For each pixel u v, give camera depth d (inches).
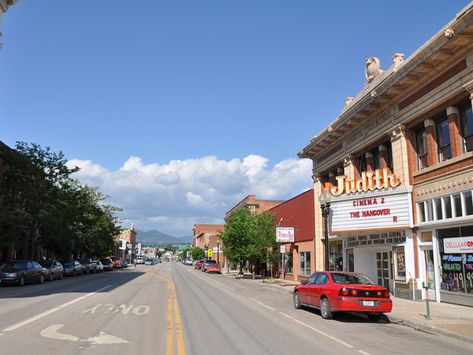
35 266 1154.7
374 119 964.6
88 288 986.1
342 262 1103.6
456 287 709.3
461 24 635.5
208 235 4958.2
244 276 1887.3
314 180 1322.6
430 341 430.9
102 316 524.4
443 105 746.8
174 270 2564.0
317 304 597.6
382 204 872.3
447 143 758.5
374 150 1018.7
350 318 591.2
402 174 852.6
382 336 451.2
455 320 544.7
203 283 1310.3
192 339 392.5
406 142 855.7
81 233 1973.4
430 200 782.5
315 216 1280.8
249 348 360.2
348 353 354.6
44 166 1433.3
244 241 1704.0
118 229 2493.8
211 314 577.0
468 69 668.1
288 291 1076.5
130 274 1843.0
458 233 712.4
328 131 1133.1
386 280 933.2
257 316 575.5
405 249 831.7
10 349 334.0
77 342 364.8
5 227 1332.4
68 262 1649.9
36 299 719.1
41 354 319.0
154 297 786.2
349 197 938.1
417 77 789.9
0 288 991.0
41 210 1417.3
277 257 1628.9
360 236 995.9
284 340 403.9
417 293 791.7
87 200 1809.8
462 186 697.6
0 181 1348.4
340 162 1162.0
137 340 380.2
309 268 1339.8
